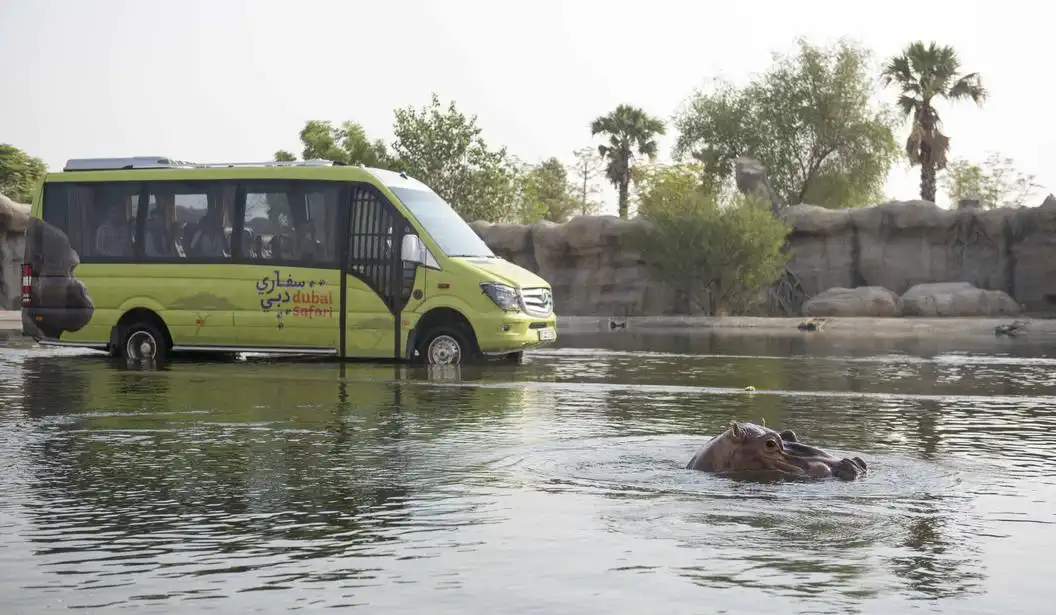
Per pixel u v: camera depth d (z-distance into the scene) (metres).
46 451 8.80
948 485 7.23
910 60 57.59
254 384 14.38
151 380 14.90
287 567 5.21
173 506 6.65
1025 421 10.81
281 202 18.55
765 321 36.09
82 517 6.34
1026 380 15.58
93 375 15.63
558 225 45.09
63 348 21.78
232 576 5.06
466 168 59.78
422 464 8.14
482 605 4.59
